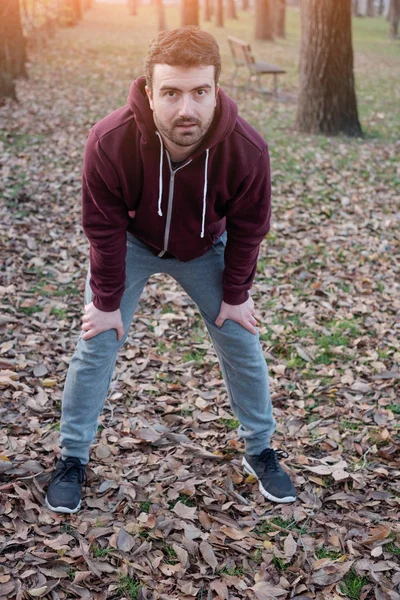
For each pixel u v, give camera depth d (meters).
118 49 21.05
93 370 2.70
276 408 3.75
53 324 4.54
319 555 2.68
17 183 7.37
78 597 2.41
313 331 4.70
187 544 2.66
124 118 2.32
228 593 2.46
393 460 3.29
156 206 2.44
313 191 8.03
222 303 2.71
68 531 2.71
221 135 2.26
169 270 2.71
